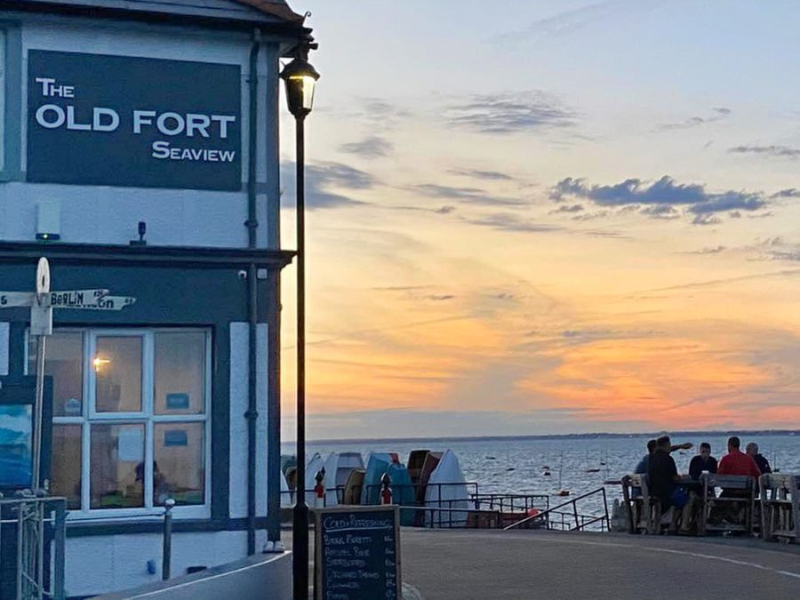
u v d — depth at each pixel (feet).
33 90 49.24
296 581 44.01
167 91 50.67
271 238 51.47
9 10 48.62
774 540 67.67
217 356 50.42
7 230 48.62
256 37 51.21
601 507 210.59
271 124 51.80
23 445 45.57
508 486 292.81
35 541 41.27
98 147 49.78
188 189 50.67
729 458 73.36
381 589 41.70
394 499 106.32
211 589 38.22
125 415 49.73
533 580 50.55
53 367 49.01
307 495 111.55
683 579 50.42
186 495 50.24
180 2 50.49
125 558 48.70
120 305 48.29
